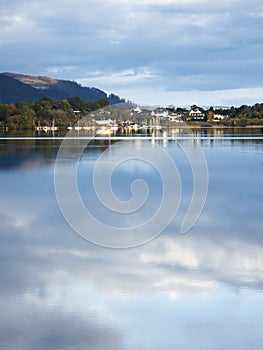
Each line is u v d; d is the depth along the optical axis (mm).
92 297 12203
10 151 55750
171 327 10664
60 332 10484
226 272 13852
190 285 12938
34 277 13672
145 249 16312
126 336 10320
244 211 22438
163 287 12797
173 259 15180
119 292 12500
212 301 11898
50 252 16094
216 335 10320
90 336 10320
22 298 12148
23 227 19719
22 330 10562
